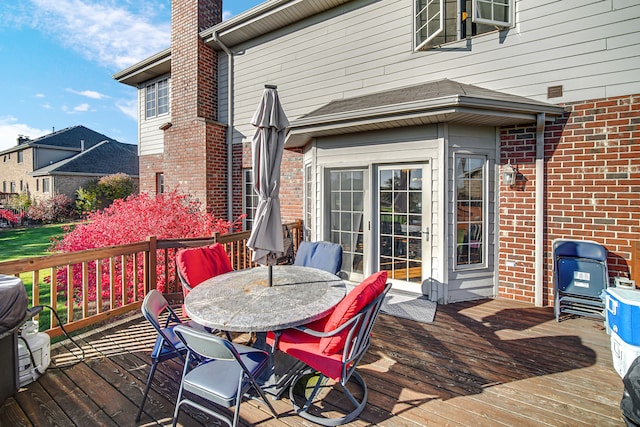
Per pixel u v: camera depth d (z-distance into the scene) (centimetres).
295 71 657
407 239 469
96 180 1972
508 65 448
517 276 448
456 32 485
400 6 536
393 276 483
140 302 400
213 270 336
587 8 400
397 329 360
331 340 208
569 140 412
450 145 434
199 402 239
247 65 730
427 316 392
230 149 758
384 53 553
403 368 281
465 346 320
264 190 280
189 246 437
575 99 408
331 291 261
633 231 379
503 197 453
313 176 544
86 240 484
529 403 233
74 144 2461
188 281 310
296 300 239
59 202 1688
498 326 366
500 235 458
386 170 481
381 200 487
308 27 637
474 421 215
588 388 250
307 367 265
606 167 393
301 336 237
